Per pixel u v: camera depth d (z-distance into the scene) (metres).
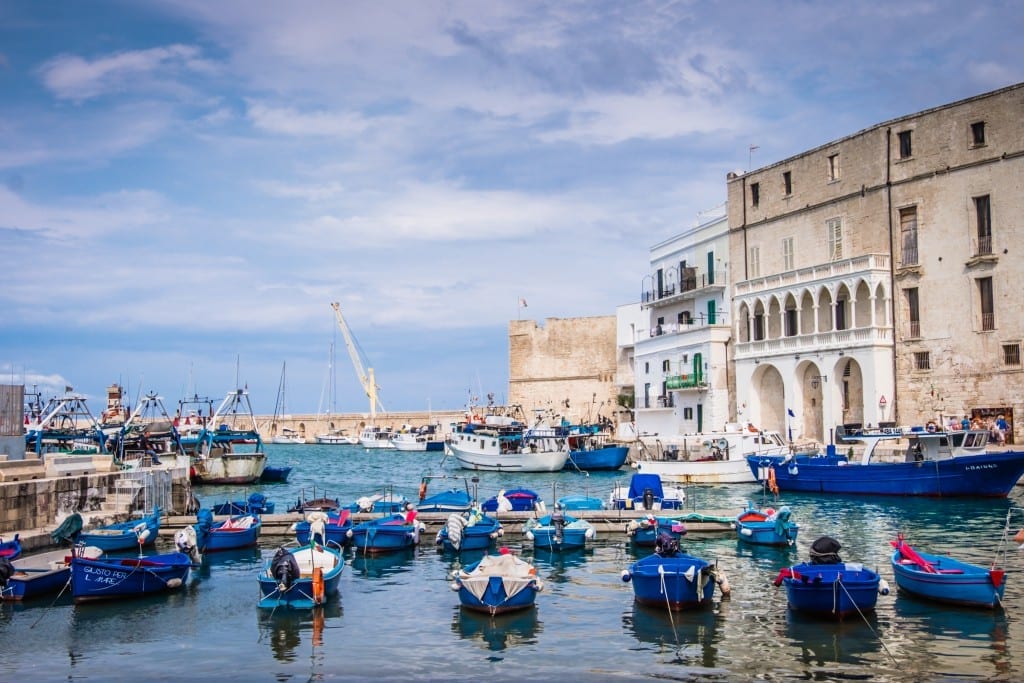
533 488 61.59
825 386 63.47
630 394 99.38
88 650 22.62
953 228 57.56
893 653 21.11
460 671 20.73
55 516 36.09
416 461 101.31
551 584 29.39
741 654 21.34
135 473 42.44
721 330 74.56
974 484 45.31
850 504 45.94
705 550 34.38
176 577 28.75
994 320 55.53
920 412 58.84
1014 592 26.11
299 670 21.00
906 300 60.12
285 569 26.09
